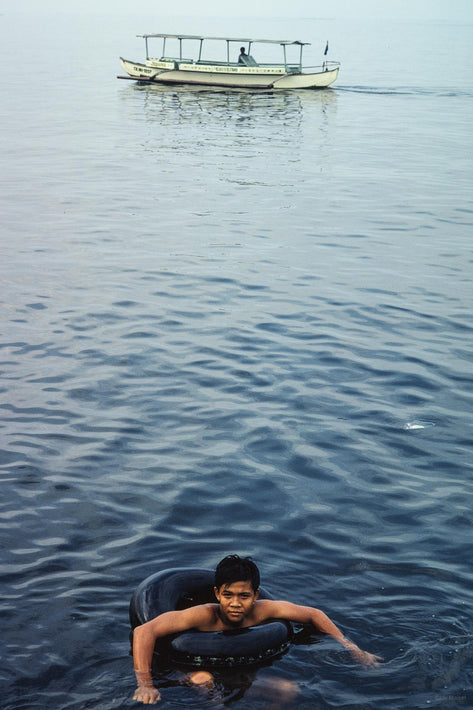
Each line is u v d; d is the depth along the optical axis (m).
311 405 8.64
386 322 11.50
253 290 12.89
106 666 4.54
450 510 6.57
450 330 11.20
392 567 5.69
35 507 6.45
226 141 29.89
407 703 4.28
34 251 14.81
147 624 4.59
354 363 9.91
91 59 72.44
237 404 8.62
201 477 7.04
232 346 10.39
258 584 4.68
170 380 9.23
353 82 52.88
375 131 33.22
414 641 4.79
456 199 20.61
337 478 7.08
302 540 6.05
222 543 5.99
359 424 8.20
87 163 24.75
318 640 4.73
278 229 17.11
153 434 7.86
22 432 7.81
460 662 4.61
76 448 7.52
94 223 17.20
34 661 4.58
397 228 17.41
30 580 5.43
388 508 6.59
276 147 28.80
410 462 7.43
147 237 16.14
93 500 6.59
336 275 13.86
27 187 20.91
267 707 4.21
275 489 6.86
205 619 4.66
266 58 73.62
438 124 35.53
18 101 40.12
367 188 21.89
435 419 8.37
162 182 22.08
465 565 5.75
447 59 82.56
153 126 33.09
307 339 10.73
